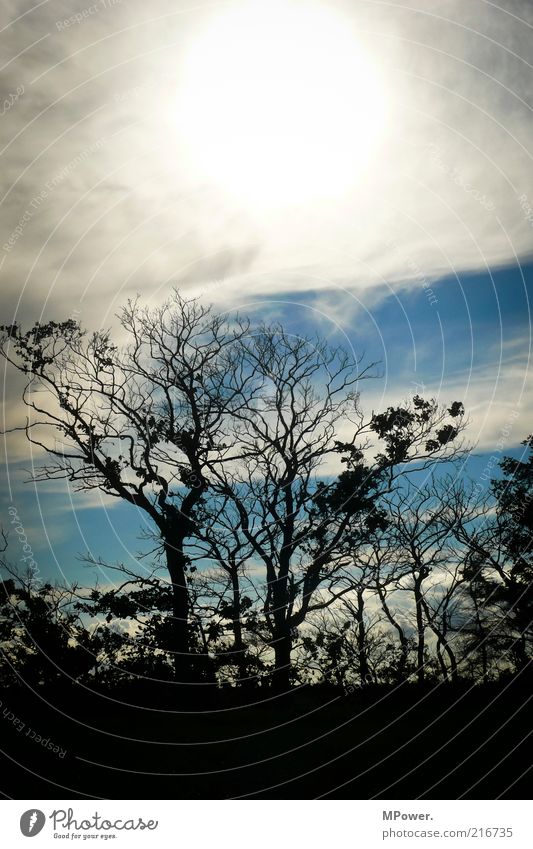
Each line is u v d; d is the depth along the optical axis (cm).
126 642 3141
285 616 3231
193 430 3494
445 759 1861
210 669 3108
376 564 3403
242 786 1752
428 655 3247
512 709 2217
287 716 2500
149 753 1998
